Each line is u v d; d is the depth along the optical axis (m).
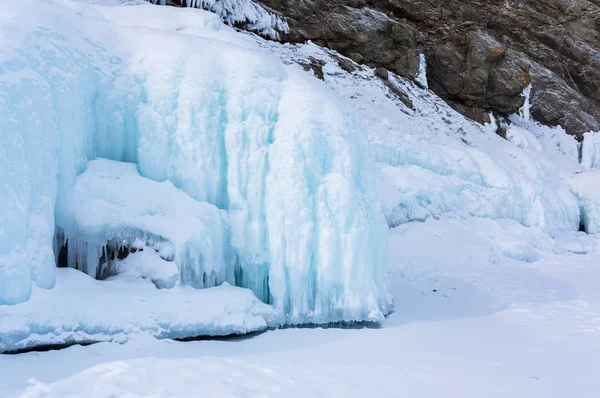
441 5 24.84
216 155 8.21
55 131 7.03
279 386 5.59
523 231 16.58
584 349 7.98
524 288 11.99
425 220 15.11
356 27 21.27
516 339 8.41
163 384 5.30
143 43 8.50
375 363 6.72
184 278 7.66
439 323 9.12
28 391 4.87
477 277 12.58
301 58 19.44
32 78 6.75
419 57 22.52
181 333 7.01
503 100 23.52
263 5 20.12
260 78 8.59
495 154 20.77
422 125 19.92
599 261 15.51
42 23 7.29
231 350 6.79
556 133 24.66
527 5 27.55
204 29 9.77
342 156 8.51
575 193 20.64
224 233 8.14
